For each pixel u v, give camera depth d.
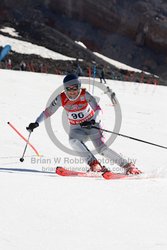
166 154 20.67
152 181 12.84
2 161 15.08
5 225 7.73
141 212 9.41
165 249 7.23
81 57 143.38
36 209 8.88
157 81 134.38
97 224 8.34
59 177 12.73
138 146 22.95
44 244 7.05
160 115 42.31
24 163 14.96
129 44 162.88
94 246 7.17
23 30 154.88
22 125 25.59
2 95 43.22
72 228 7.96
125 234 7.89
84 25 167.12
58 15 168.38
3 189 10.22
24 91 49.44
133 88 75.81
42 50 139.50
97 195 10.62
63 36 158.12
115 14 164.12
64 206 9.34
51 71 114.75
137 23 161.62
